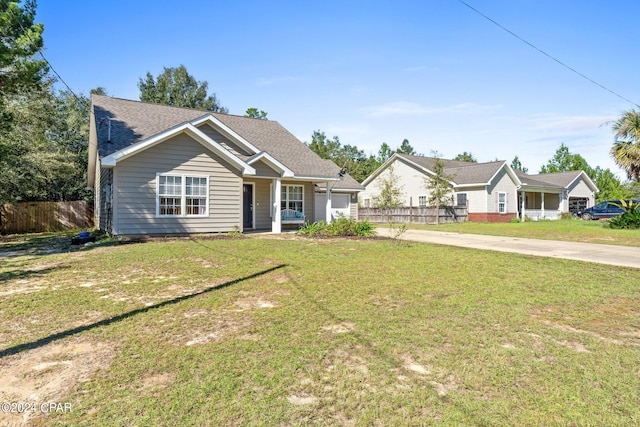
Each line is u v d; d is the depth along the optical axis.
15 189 18.05
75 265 7.63
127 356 3.38
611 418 2.47
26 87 12.27
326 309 4.77
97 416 2.48
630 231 17.48
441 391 2.81
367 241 12.45
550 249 11.35
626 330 4.17
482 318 4.48
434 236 15.73
